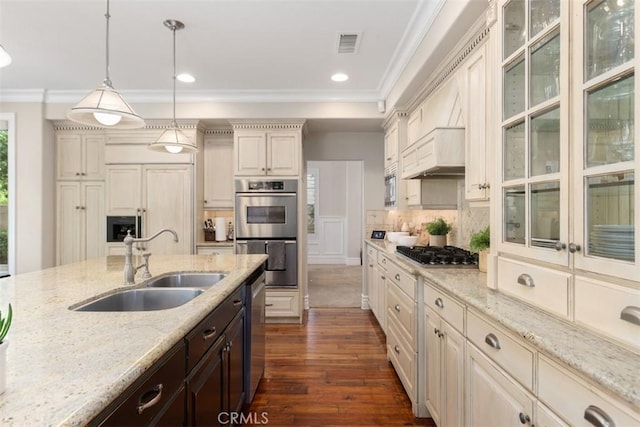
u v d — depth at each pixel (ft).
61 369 2.77
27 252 13.29
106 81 6.38
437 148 7.63
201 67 11.01
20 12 7.91
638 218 2.87
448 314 5.88
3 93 13.05
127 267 6.26
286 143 13.51
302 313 13.98
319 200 27.96
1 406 2.23
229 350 6.22
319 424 7.09
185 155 13.62
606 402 2.67
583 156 3.48
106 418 2.63
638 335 2.87
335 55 10.15
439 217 12.17
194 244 13.67
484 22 6.51
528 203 4.41
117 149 13.56
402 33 8.89
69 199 14.05
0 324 2.45
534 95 4.39
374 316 14.25
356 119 13.61
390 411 7.55
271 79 12.01
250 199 13.48
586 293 3.42
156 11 7.89
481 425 4.71
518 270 4.58
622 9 3.14
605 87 3.33
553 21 3.95
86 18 8.19
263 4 7.64
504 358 4.09
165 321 4.00
